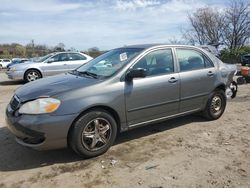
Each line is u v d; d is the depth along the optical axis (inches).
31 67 513.7
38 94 166.1
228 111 276.2
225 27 1379.2
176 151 183.8
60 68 525.0
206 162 168.4
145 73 182.7
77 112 163.5
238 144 194.9
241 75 402.3
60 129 160.6
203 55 236.4
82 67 219.5
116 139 203.9
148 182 147.5
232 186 143.3
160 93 199.9
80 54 543.5
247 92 375.9
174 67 212.2
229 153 180.5
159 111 202.8
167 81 203.5
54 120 158.4
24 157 177.5
